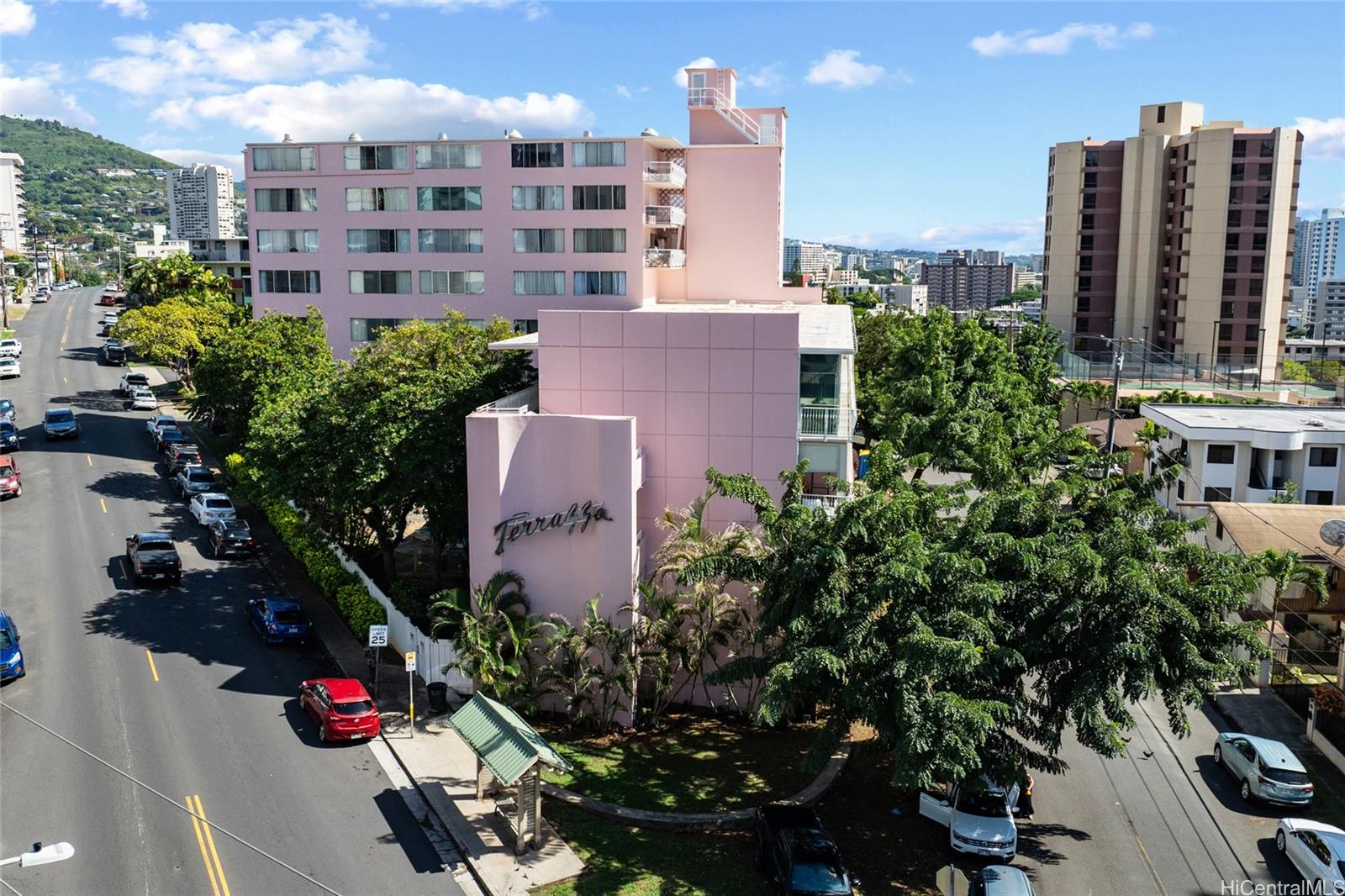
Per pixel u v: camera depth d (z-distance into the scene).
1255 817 26.36
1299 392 80.19
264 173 67.25
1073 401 75.31
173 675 31.73
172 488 52.94
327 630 36.25
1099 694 21.59
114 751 26.70
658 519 33.56
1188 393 77.75
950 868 18.28
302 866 22.36
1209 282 98.50
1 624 31.44
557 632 29.56
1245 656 34.47
